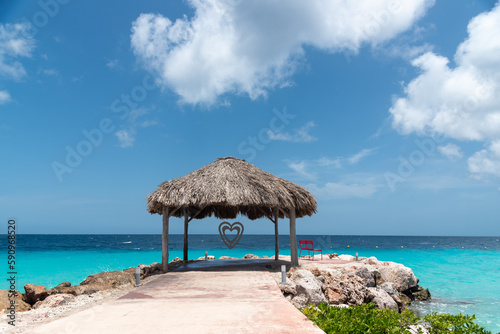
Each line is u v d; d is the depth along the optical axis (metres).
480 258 38.91
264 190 13.86
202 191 13.52
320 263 16.91
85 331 5.52
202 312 6.70
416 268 28.84
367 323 5.92
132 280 13.47
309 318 6.48
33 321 8.70
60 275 24.09
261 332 5.26
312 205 15.63
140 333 5.34
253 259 19.67
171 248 59.84
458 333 6.13
